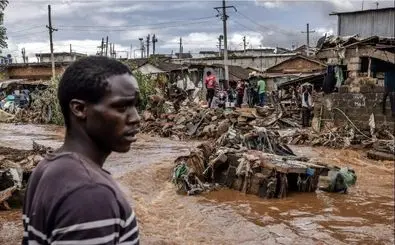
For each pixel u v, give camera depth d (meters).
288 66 41.66
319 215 9.18
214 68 37.91
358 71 19.23
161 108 25.41
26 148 17.19
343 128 19.36
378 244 7.61
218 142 13.20
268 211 9.39
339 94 19.75
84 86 1.49
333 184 10.97
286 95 30.73
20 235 7.19
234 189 11.02
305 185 10.93
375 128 18.64
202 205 9.70
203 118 22.06
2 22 19.14
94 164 1.52
